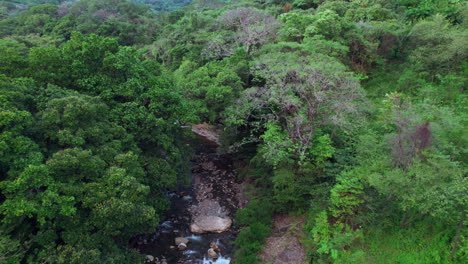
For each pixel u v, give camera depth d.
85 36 18.59
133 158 14.60
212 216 20.48
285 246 17.28
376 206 15.28
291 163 18.95
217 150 28.94
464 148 14.84
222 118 25.00
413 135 14.05
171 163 18.61
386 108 19.14
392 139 15.30
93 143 14.73
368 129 18.81
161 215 19.28
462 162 14.88
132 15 59.72
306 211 18.81
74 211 11.52
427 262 13.48
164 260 16.97
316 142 18.52
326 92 18.03
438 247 13.73
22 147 11.55
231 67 26.16
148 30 53.47
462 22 25.27
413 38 25.89
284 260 16.48
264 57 22.50
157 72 22.61
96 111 15.16
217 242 18.56
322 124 19.50
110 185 12.96
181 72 29.02
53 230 11.93
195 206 21.69
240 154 26.02
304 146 17.55
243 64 25.25
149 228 16.11
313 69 18.44
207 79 24.34
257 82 26.05
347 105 17.23
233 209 21.36
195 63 29.92
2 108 12.03
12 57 15.86
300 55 23.47
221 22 33.72
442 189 12.62
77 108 13.74
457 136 15.49
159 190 18.14
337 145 19.44
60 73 16.58
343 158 17.38
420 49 23.80
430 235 14.36
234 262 16.70
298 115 17.86
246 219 18.92
